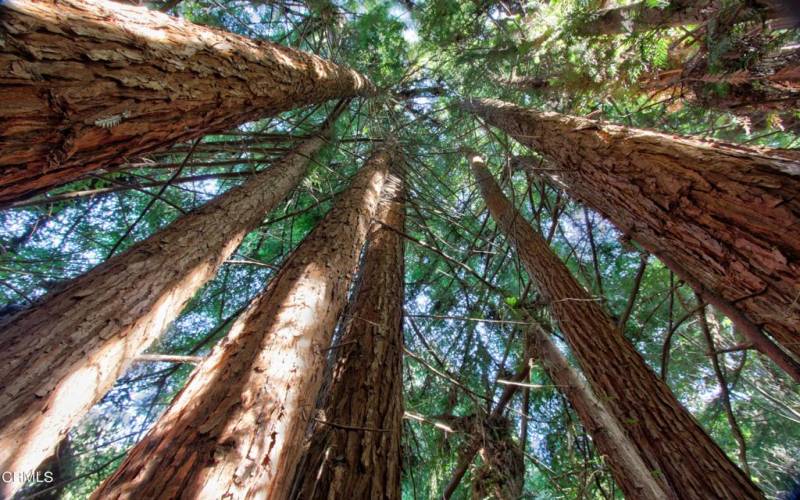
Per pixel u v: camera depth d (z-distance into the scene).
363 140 5.22
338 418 1.92
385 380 2.22
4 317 1.57
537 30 3.44
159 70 1.42
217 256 2.14
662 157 1.81
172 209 3.94
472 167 5.61
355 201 3.18
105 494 0.87
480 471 2.59
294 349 1.43
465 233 5.55
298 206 4.95
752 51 2.20
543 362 3.29
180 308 1.83
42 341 1.25
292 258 2.21
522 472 2.70
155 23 1.55
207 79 1.70
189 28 1.76
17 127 0.98
